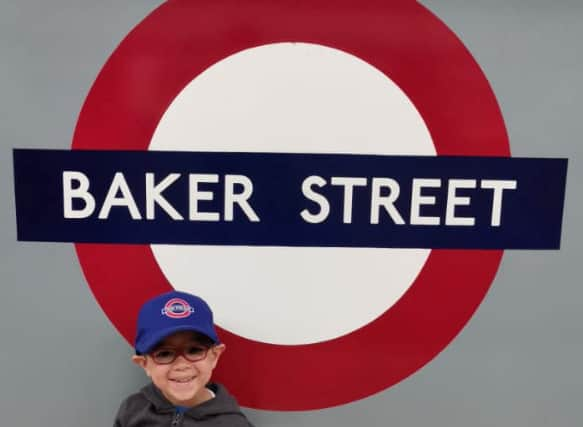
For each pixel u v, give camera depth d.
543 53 1.09
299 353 1.16
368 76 1.08
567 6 1.08
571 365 1.19
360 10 1.06
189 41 1.06
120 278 1.13
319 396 1.18
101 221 1.11
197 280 1.13
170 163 1.09
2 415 1.17
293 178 1.10
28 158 1.09
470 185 1.11
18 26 1.06
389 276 1.14
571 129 1.11
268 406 1.18
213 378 1.16
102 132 1.08
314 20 1.06
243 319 1.14
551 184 1.13
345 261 1.13
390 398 1.18
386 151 1.10
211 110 1.08
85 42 1.06
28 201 1.10
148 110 1.08
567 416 1.21
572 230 1.14
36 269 1.12
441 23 1.07
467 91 1.09
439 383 1.18
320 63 1.07
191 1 1.05
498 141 1.10
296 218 1.11
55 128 1.08
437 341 1.16
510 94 1.09
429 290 1.14
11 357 1.15
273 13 1.06
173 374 1.01
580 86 1.10
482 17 1.07
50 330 1.14
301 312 1.14
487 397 1.19
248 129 1.08
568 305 1.17
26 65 1.07
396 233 1.12
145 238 1.11
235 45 1.06
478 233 1.13
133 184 1.10
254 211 1.11
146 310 1.02
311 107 1.08
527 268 1.15
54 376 1.16
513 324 1.17
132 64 1.07
